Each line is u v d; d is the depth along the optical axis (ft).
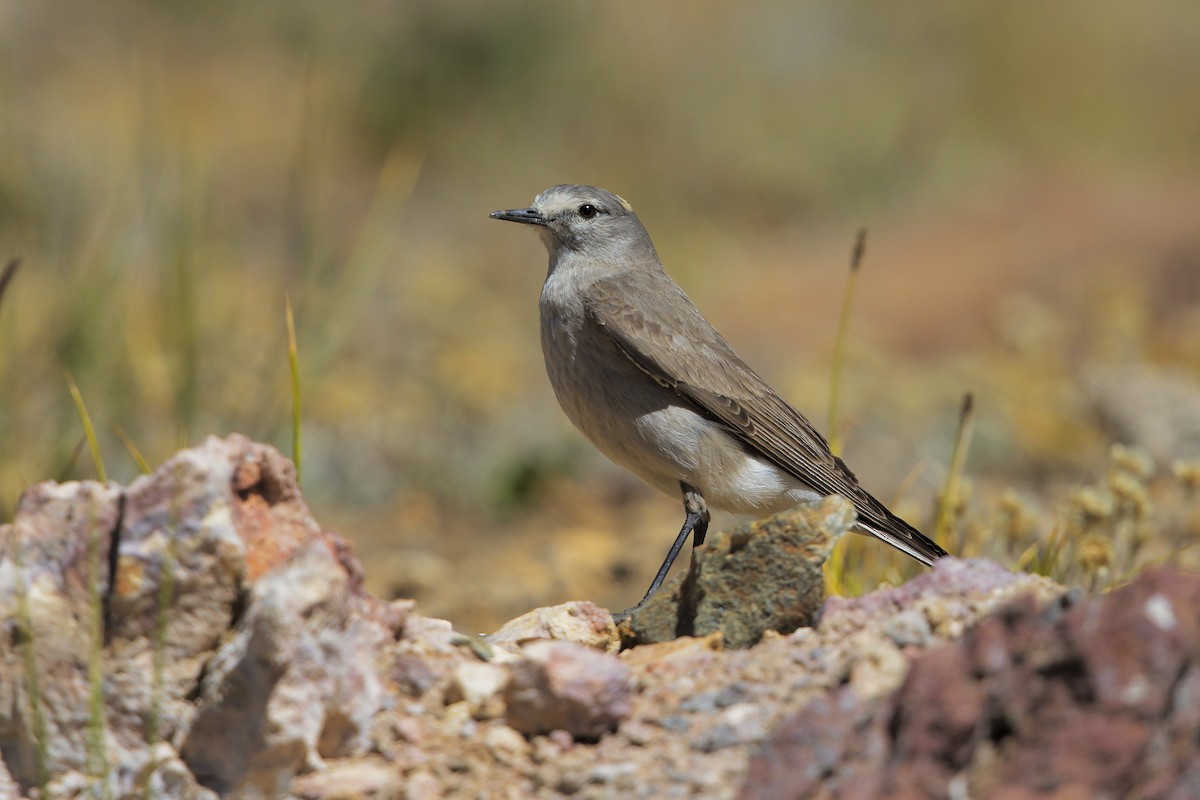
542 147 115.85
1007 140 125.18
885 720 20.74
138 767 22.84
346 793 21.90
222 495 23.40
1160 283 87.45
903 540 36.96
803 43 133.49
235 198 89.35
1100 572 37.04
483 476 58.49
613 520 57.67
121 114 97.35
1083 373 67.05
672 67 124.77
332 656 22.36
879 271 96.07
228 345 56.08
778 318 89.10
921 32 135.74
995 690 20.13
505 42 119.44
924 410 64.80
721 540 26.73
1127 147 125.08
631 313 38.93
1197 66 133.90
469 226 102.68
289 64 116.57
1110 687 19.44
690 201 113.91
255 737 22.15
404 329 74.23
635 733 22.70
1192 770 18.72
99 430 51.08
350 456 59.21
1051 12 134.62
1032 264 92.32
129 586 23.02
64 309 52.95
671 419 38.47
